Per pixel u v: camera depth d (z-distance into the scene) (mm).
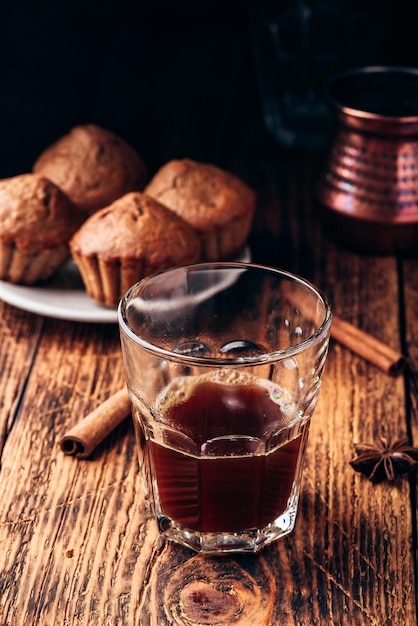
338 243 793
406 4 964
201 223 737
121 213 701
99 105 933
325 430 623
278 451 532
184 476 532
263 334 581
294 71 910
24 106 925
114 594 530
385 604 527
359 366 672
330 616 521
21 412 631
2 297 699
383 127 730
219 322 582
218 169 772
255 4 920
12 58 979
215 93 968
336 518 569
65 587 532
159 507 548
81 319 686
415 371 669
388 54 979
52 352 678
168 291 570
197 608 523
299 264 770
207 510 536
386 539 559
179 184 751
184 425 526
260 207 839
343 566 544
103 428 602
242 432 523
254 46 975
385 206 750
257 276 573
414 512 574
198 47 1027
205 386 543
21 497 578
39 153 874
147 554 548
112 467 597
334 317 700
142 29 1030
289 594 530
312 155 915
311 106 919
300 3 886
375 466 585
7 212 702
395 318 716
